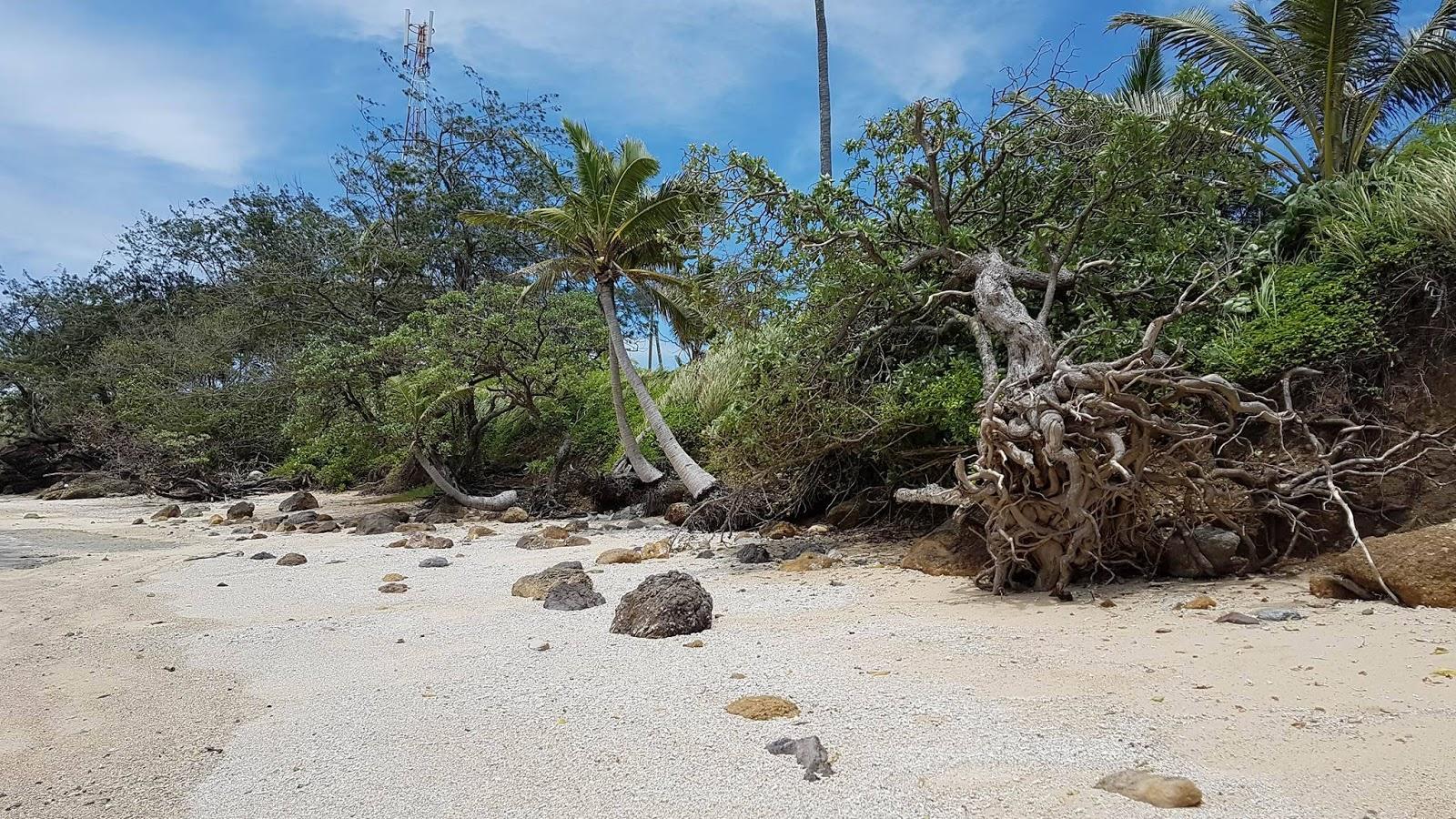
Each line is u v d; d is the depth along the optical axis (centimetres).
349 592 950
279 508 2214
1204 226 1041
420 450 2084
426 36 3606
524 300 2238
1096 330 922
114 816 374
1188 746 397
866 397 1116
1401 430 791
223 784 406
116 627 789
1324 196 1054
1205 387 745
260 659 650
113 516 2238
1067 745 405
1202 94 960
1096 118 1069
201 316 3228
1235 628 602
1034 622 671
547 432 2578
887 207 1148
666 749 425
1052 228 1048
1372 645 534
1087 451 725
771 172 1076
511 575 1045
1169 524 825
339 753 439
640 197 1867
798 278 1112
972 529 879
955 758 396
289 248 2939
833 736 433
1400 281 881
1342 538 793
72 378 3297
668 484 1850
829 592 852
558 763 413
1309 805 330
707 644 641
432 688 551
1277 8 1274
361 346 2462
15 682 599
